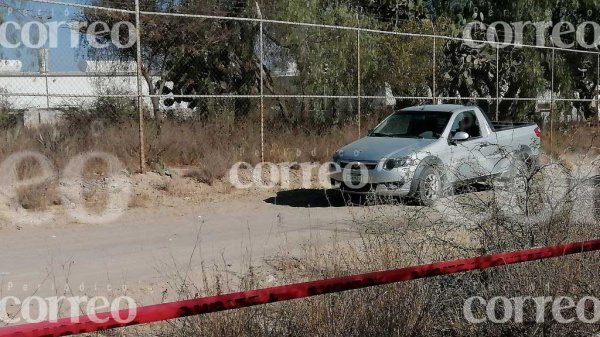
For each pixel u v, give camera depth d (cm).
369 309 471
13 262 748
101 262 751
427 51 1812
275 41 1620
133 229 928
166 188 1146
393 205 693
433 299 502
